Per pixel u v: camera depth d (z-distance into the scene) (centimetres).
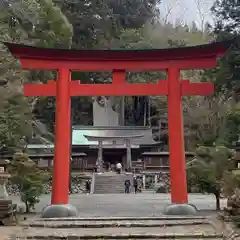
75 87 1602
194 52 1588
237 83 2772
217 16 2938
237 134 2736
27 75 2953
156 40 4912
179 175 1543
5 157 2639
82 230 1224
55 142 1563
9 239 1082
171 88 1594
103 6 4931
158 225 1285
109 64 1623
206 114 3528
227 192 1470
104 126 5328
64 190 1527
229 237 1080
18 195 2900
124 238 1098
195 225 1302
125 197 2775
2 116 2350
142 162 4600
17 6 2953
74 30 4797
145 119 5900
